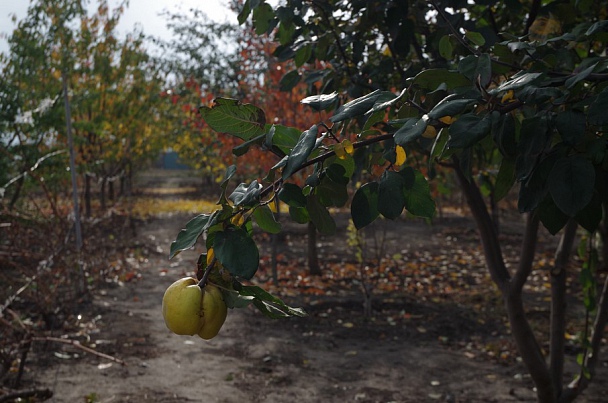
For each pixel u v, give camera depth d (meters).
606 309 4.62
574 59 2.03
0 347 5.28
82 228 9.65
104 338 7.67
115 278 10.98
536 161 1.22
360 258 9.73
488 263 4.49
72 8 13.05
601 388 6.38
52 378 6.18
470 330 8.76
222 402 5.86
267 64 12.52
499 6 3.25
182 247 1.08
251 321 8.95
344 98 3.36
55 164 10.98
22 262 6.35
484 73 1.32
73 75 14.63
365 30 3.23
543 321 9.02
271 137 1.26
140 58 17.52
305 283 11.88
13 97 11.01
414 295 10.95
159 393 5.99
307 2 3.11
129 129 18.03
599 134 1.27
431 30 3.28
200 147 16.64
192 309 1.02
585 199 1.10
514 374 6.87
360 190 1.27
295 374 6.80
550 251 15.35
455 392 6.32
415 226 19.39
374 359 7.44
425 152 3.16
